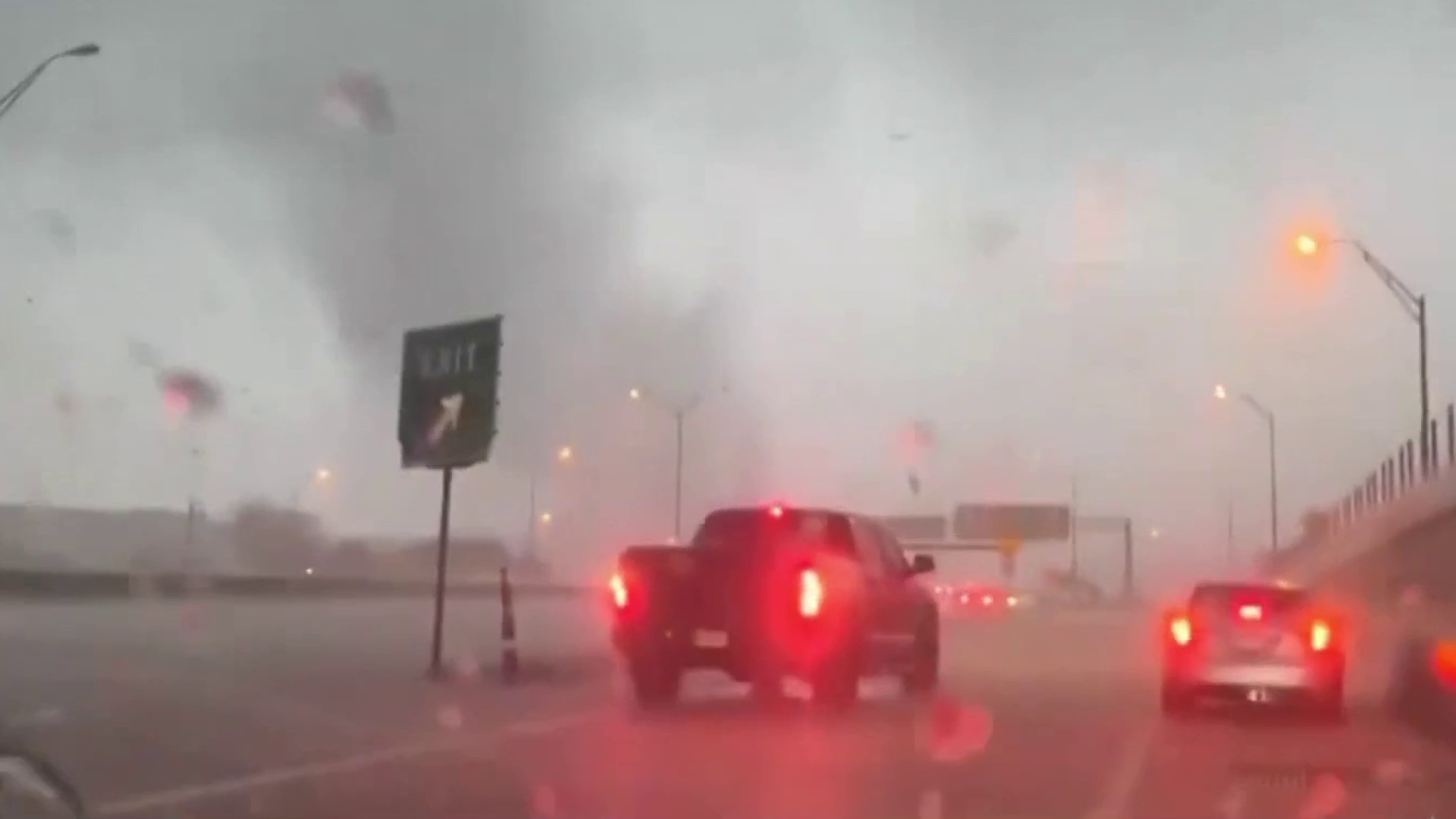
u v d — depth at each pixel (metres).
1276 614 21.70
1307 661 21.56
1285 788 14.87
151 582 50.31
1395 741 19.28
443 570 24.66
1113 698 24.81
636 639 21.28
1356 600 45.41
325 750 15.96
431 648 30.20
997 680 28.84
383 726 18.08
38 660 25.16
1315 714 22.17
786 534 22.44
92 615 39.66
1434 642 21.09
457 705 20.69
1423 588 34.66
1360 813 13.37
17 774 11.02
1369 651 28.91
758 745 17.44
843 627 21.08
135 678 22.48
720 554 21.23
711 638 21.03
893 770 15.61
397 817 12.27
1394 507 37.41
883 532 24.06
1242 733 20.03
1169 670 22.14
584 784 14.15
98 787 13.16
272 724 17.80
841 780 14.82
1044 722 20.95
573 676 25.66
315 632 35.78
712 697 23.58
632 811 12.70
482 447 24.09
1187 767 16.38
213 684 22.09
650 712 20.91
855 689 21.52
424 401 25.05
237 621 39.66
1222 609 21.88
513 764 15.34
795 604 20.83
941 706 23.08
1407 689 22.95
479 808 12.74
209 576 54.50
